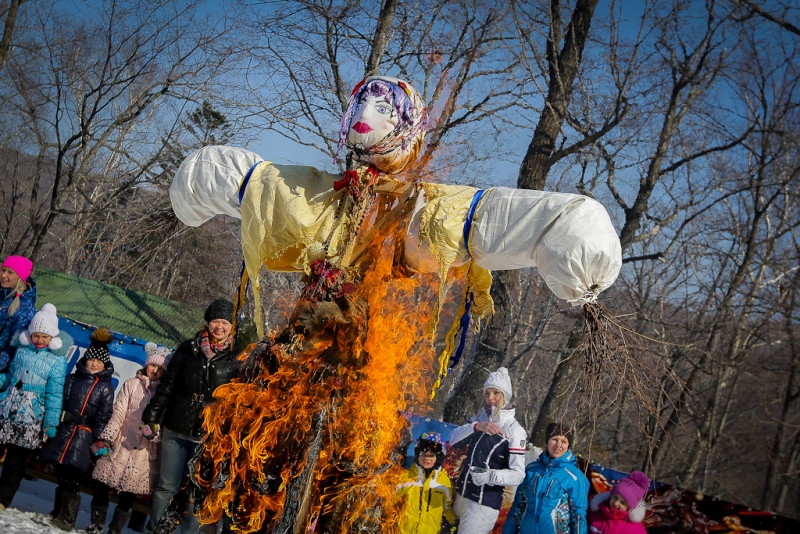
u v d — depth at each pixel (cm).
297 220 327
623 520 502
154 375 580
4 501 565
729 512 503
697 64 1321
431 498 511
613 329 304
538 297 1345
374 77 340
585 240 286
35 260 1211
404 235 328
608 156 1270
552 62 1192
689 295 1469
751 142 1405
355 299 321
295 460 308
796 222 1398
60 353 584
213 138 1193
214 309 537
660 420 312
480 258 312
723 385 1275
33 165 1639
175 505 340
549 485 502
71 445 564
